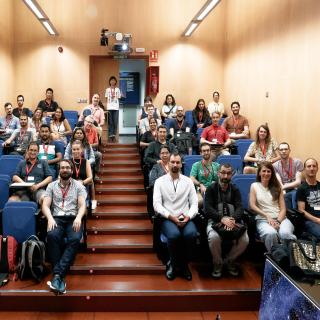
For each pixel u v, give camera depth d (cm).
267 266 294
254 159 532
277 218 395
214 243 372
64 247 382
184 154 607
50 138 557
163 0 896
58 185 402
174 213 402
